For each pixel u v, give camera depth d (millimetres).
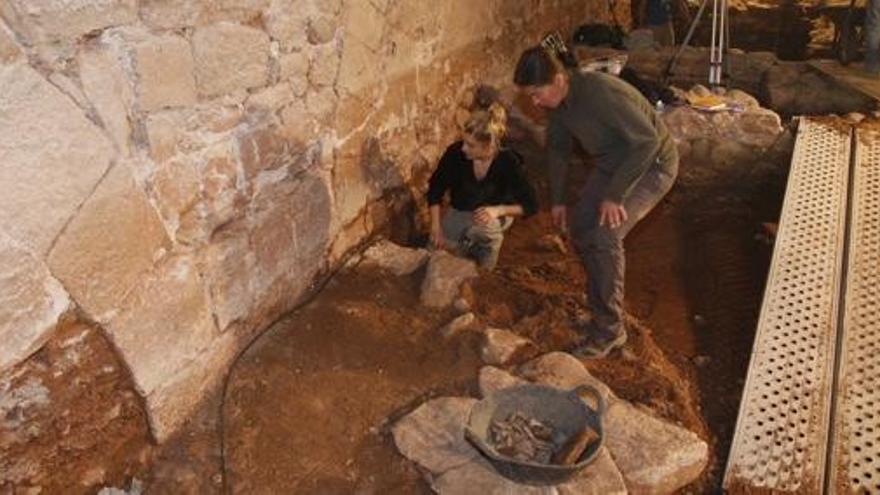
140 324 2615
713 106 5867
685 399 3385
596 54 7363
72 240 2291
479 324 3598
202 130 2793
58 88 2176
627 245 5207
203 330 2953
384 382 3223
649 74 7406
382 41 4191
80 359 2447
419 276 3949
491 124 3975
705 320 4406
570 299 3893
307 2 3297
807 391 3283
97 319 2439
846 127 5520
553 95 3062
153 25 2459
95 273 2396
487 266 4465
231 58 2854
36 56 2105
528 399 2963
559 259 4902
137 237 2541
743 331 4297
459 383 3254
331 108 3703
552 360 3355
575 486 2736
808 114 6598
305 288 3691
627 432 3012
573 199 5645
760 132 5781
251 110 3062
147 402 2713
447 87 5383
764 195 5801
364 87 4031
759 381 3342
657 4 8547
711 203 5734
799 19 10430
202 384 2998
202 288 2922
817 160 5051
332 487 2777
